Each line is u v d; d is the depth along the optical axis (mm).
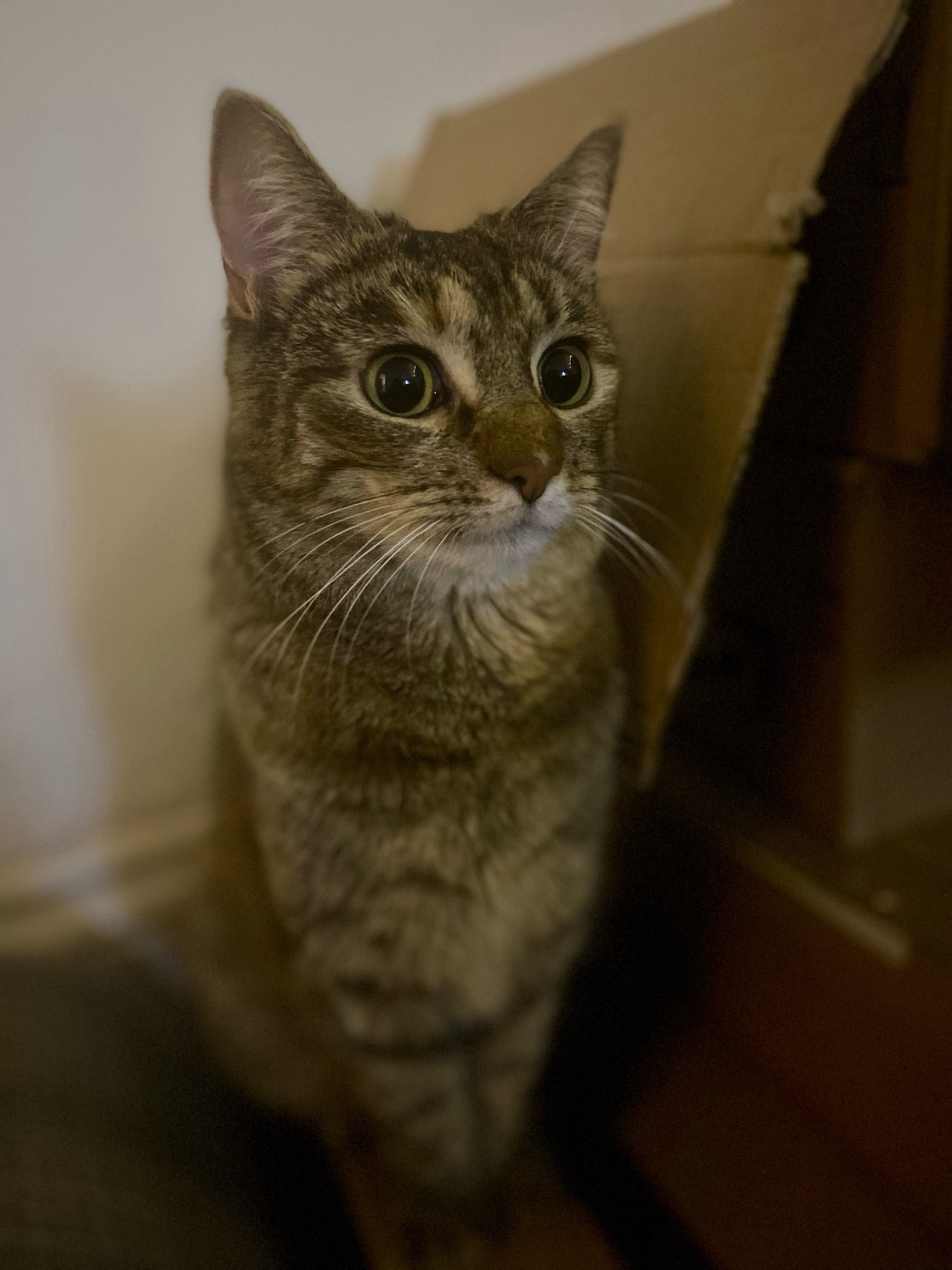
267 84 369
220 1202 315
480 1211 329
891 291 255
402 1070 301
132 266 363
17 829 418
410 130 403
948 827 336
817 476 292
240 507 262
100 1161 299
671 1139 344
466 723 256
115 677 412
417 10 385
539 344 248
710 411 257
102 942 439
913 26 230
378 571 242
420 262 235
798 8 250
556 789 271
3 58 326
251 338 248
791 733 334
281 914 283
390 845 258
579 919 309
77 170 345
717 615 348
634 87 311
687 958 381
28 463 370
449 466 230
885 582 294
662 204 282
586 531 261
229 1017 370
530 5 407
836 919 302
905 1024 287
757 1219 312
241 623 271
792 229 231
